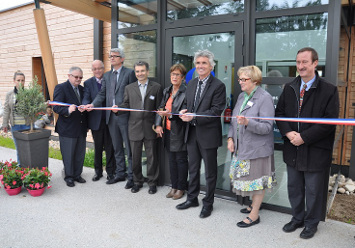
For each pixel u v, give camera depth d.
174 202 3.40
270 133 2.72
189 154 3.18
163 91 3.52
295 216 2.76
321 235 2.66
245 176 2.71
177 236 2.65
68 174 3.98
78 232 2.71
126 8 4.15
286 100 2.67
